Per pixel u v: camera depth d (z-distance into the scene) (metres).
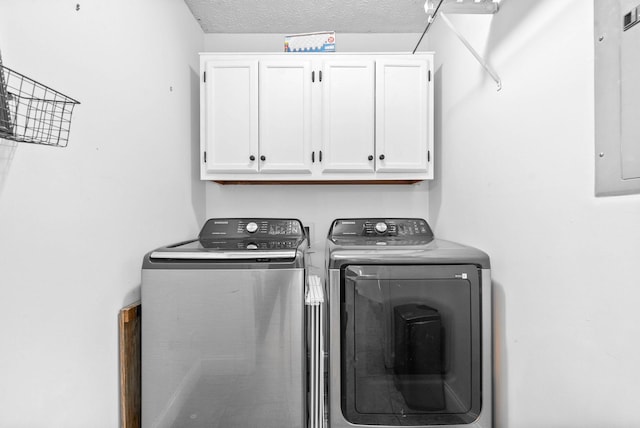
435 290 1.26
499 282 1.28
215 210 2.28
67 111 0.95
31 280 0.84
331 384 1.27
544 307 1.02
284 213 2.29
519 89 1.15
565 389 0.93
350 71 1.93
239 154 1.93
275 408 1.24
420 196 2.30
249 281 1.24
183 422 1.23
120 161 1.23
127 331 1.22
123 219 1.25
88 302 1.04
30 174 0.84
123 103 1.25
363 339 1.27
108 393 1.13
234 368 1.24
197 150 2.11
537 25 1.04
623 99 0.74
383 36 2.31
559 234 0.96
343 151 1.94
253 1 1.92
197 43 2.14
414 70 1.94
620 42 0.75
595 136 0.82
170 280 1.23
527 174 1.10
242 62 1.92
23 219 0.82
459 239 1.70
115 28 1.20
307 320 1.31
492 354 1.29
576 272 0.89
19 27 0.81
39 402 0.86
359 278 1.27
